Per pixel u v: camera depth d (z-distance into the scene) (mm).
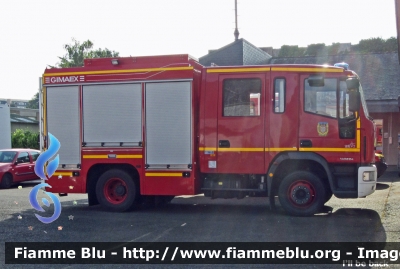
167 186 10438
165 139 10477
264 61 24062
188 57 10586
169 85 10477
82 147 10953
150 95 10578
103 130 10852
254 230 8695
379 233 8344
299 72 9859
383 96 20391
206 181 10445
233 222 9500
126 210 10906
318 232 8469
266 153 9898
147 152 10562
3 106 28859
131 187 10836
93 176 11180
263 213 10570
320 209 9961
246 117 10016
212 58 22922
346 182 9711
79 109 11000
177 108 10414
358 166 9602
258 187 10117
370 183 9555
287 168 10227
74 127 11039
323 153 9695
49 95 11219
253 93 10023
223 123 10117
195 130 10383
